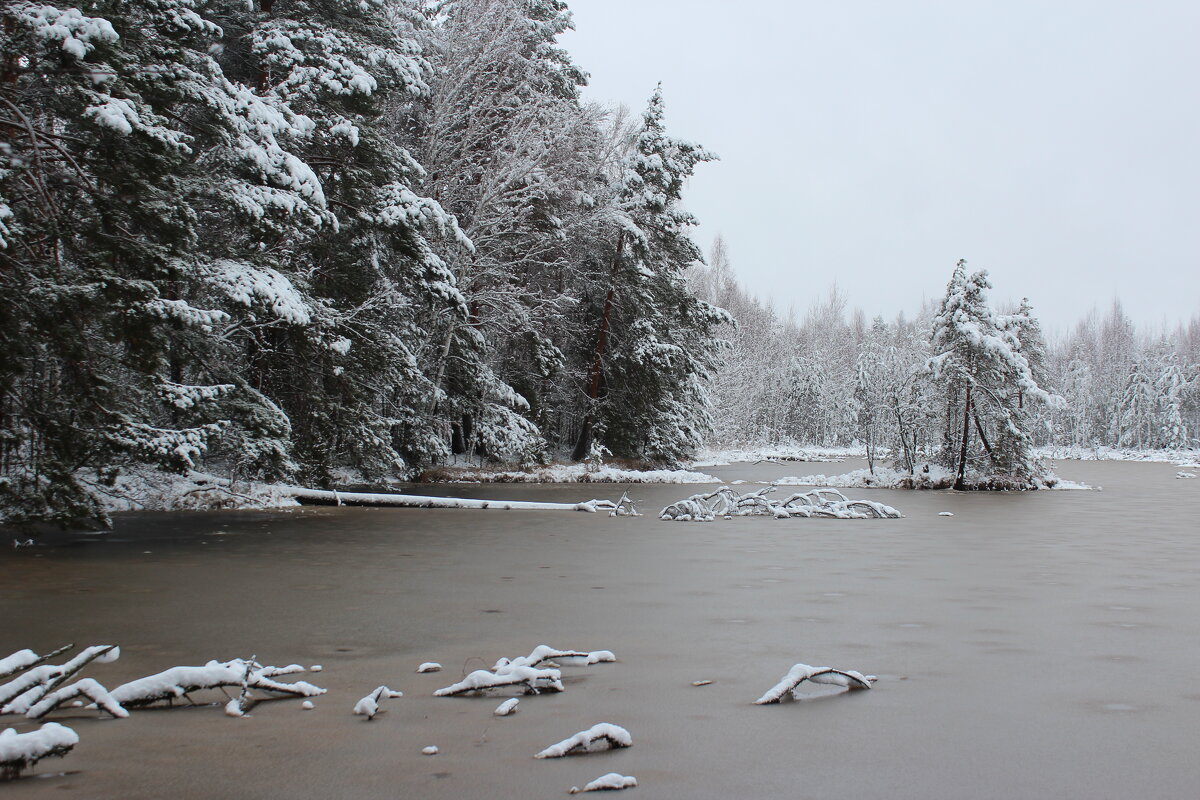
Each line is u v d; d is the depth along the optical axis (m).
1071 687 5.38
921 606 8.32
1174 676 5.66
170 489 19.02
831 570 10.90
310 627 7.22
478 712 4.84
